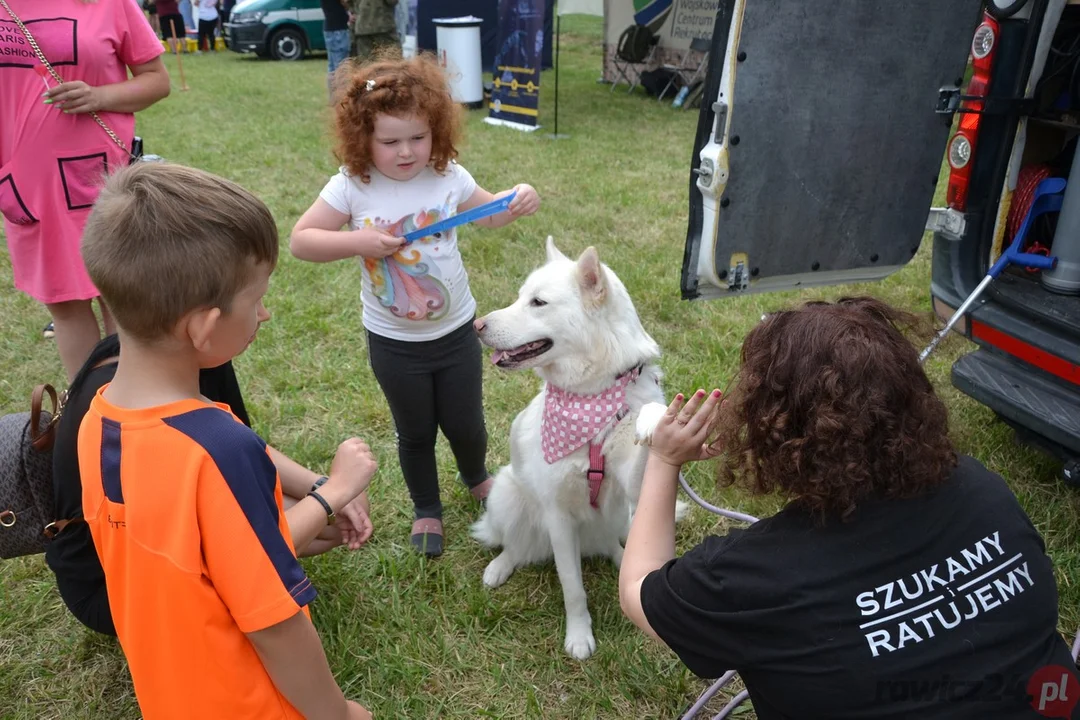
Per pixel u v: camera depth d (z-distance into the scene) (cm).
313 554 229
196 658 133
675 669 244
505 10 995
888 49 270
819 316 132
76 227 315
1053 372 277
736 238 275
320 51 1720
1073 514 298
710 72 254
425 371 260
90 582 205
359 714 166
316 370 420
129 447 129
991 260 328
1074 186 287
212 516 127
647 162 845
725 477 141
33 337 451
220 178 136
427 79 229
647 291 502
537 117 1039
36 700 233
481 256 570
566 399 239
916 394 127
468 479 314
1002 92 302
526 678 243
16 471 197
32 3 291
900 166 294
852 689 117
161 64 329
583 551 289
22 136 299
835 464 122
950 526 125
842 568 122
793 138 268
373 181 242
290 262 563
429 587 279
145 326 128
